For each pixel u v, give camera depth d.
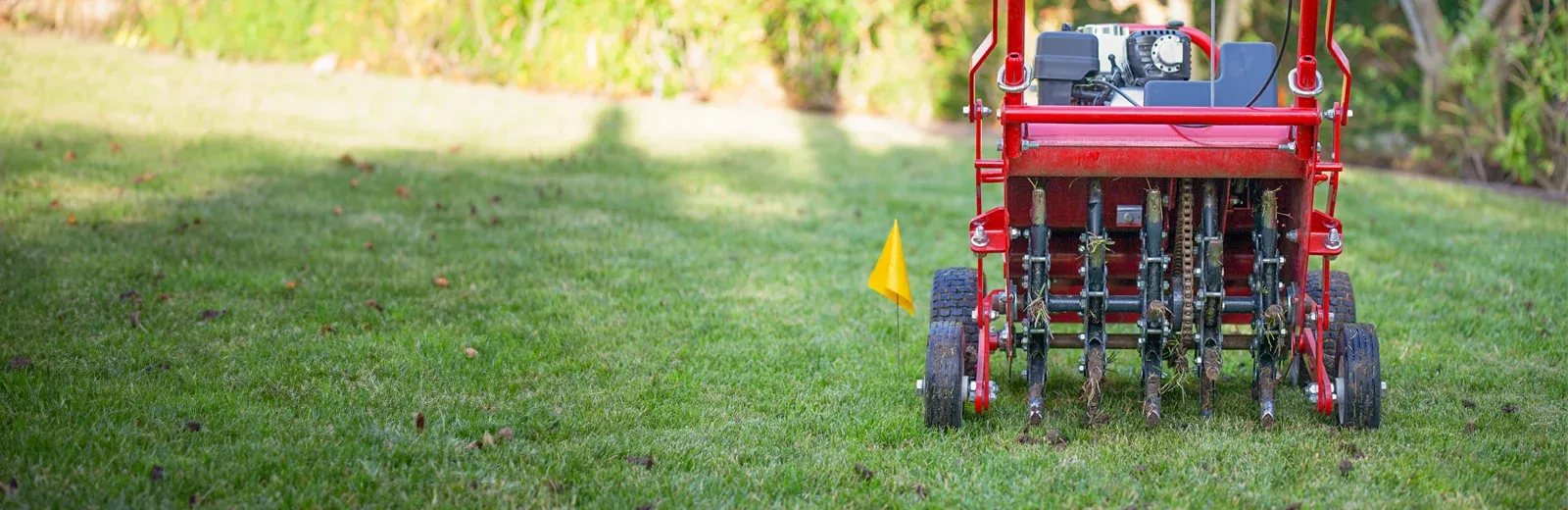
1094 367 5.31
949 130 17.11
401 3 18.55
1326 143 15.57
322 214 10.03
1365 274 9.06
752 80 18.53
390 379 6.12
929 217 11.30
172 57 18.33
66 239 8.63
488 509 4.52
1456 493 4.75
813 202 11.77
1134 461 5.12
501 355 6.60
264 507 4.43
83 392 5.56
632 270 8.73
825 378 6.43
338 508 4.46
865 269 9.10
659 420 5.66
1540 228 11.05
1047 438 5.40
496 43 18.53
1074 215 5.32
